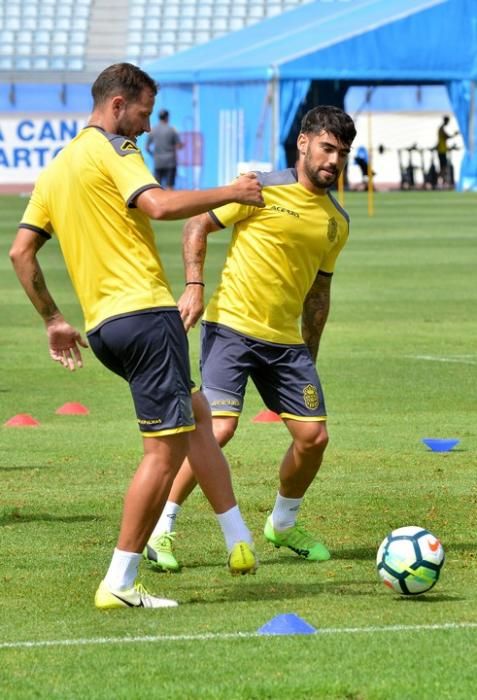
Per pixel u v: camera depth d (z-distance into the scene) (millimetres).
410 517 17469
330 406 25844
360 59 101312
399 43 102688
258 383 16047
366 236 68375
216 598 13906
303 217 15609
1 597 13875
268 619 12922
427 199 100562
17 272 14203
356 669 11281
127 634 12422
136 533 13500
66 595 13953
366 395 27000
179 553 15844
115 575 13461
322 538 16531
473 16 104812
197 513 17875
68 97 113750
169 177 95562
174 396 13539
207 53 112125
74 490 19062
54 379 29359
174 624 12773
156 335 13430
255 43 110062
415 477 19859
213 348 15930
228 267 15953
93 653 11773
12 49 124375
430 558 13586
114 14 128000
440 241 65438
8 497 18625
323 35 103438
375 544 16234
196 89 106250
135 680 11039
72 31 125938
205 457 14453
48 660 11586
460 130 110938
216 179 105438
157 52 127375
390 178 124062
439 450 21812
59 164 13781
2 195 103438
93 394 27547
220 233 76000
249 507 18094
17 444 22469
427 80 106312
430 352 32688
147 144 95812
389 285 47375
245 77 101000
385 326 37312
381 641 12062
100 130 13766
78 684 10953
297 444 15664
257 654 11703
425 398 26672
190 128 107375
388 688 10820
